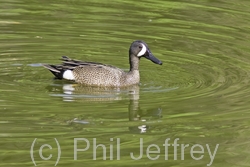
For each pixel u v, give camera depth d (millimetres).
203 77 16984
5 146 12547
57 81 16391
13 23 20797
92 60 18141
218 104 14938
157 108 14680
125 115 14219
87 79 16312
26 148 12508
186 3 23641
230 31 20875
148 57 16703
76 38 19750
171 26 21172
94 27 20766
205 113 14445
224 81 16594
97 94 15578
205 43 19812
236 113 14461
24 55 18156
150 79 16797
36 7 22688
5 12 21922
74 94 15477
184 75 17125
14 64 17375
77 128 13453
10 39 19328
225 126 13828
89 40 19656
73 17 21672
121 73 16453
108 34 20188
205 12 22625
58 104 14719
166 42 19766
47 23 20938
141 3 23562
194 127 13758
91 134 13203
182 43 19750
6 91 15328
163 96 15453
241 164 12312
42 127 13422
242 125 13852
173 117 14195
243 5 23562
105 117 14070
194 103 15008
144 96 15445
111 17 21828
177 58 18500
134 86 16250
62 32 20172
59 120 13797
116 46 19297
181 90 15898
